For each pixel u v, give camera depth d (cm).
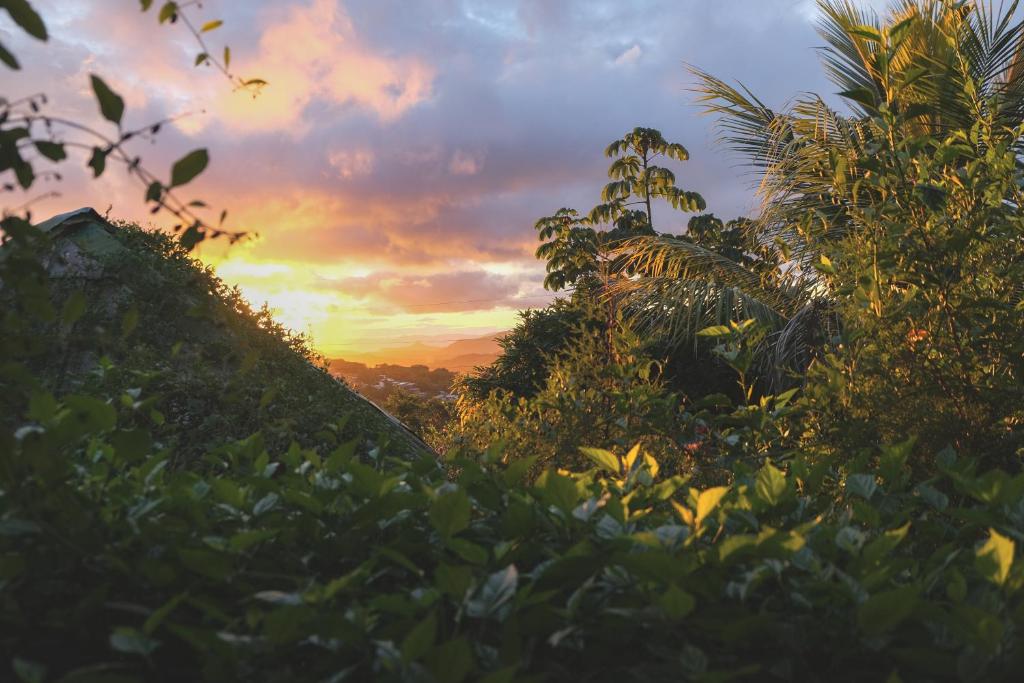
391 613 133
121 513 151
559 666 127
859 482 183
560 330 1235
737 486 193
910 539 181
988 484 159
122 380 347
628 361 387
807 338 510
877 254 285
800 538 129
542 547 154
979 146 322
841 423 270
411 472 193
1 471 121
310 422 457
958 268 289
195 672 125
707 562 138
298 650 127
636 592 131
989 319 287
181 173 136
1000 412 275
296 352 526
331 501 166
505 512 175
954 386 278
